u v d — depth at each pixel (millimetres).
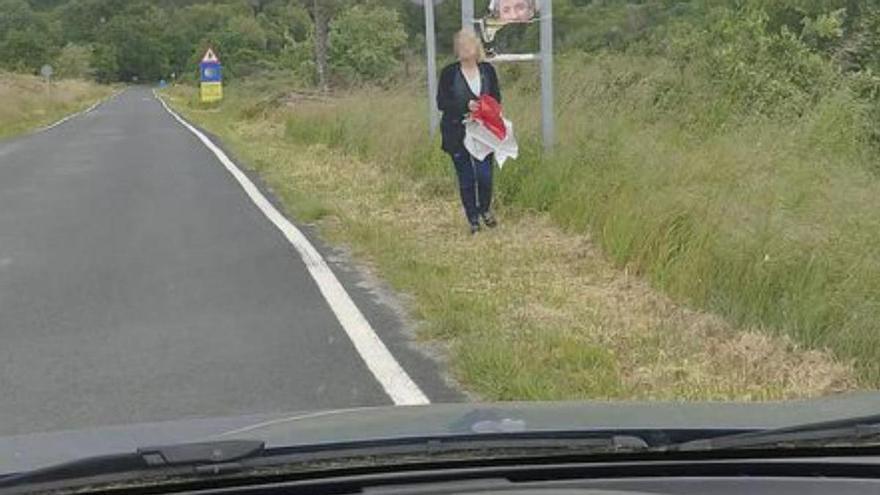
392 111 19562
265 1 96250
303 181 16281
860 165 10281
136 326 7887
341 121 21688
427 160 14812
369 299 8578
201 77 57031
